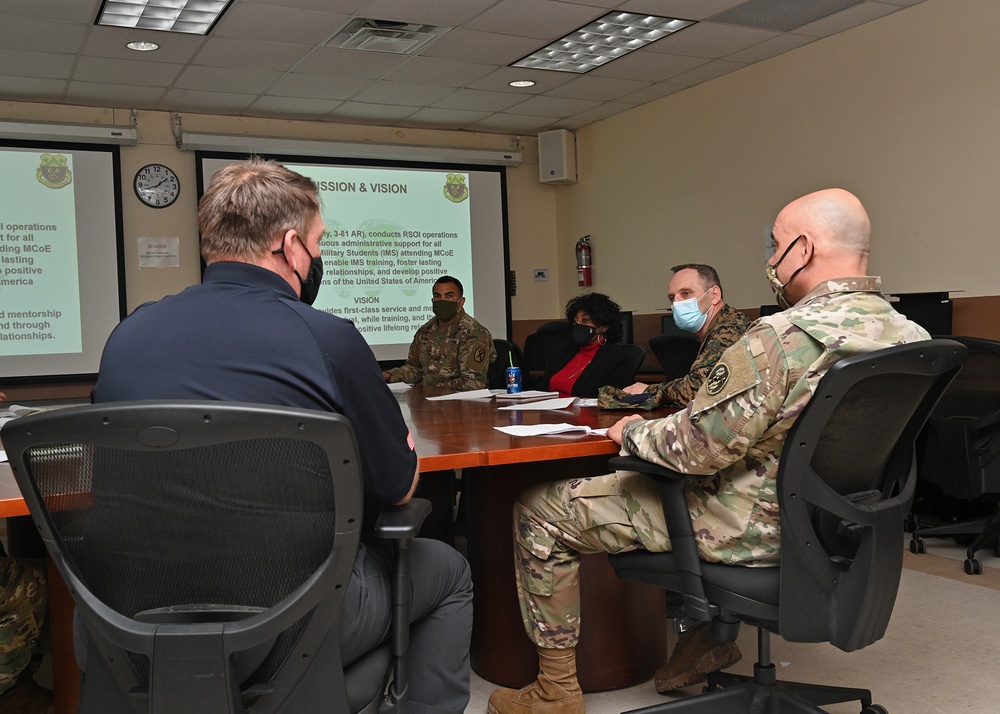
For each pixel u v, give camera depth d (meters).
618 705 2.06
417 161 6.71
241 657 1.06
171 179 5.92
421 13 4.24
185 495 1.03
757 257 5.39
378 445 1.21
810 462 1.45
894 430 1.56
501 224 7.02
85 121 5.67
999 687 2.11
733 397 1.44
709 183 5.71
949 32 4.21
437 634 1.39
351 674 1.19
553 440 1.88
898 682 2.15
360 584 1.20
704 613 1.57
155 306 1.19
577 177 7.02
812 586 1.49
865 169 4.68
